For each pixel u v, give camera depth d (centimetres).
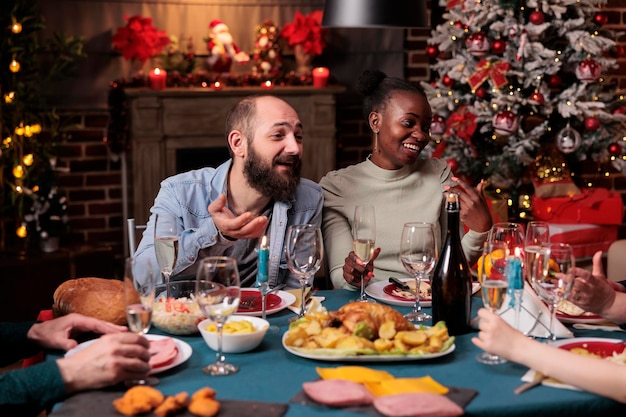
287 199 249
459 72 458
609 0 521
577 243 464
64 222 479
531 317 190
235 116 244
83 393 157
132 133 515
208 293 163
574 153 474
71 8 523
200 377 165
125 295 161
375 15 284
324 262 275
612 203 467
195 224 249
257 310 208
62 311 199
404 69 571
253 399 154
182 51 545
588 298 193
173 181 251
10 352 190
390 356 170
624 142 468
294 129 241
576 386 157
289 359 175
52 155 486
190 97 518
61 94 524
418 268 197
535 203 473
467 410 148
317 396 150
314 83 536
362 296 219
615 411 156
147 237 235
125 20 532
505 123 435
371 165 278
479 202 252
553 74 458
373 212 221
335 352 170
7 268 450
